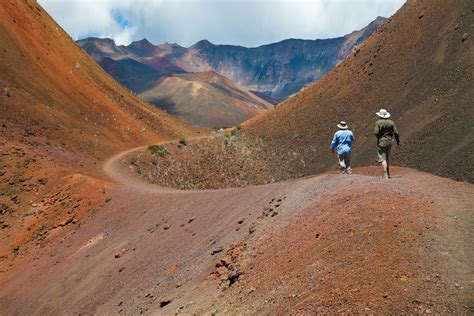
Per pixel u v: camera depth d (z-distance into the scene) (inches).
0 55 2642.7
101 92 3540.8
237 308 431.2
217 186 2807.6
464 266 327.6
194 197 1137.4
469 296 292.2
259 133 3474.4
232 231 735.7
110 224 1278.3
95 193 1508.4
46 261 1230.9
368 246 392.5
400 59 2807.6
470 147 1378.0
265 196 804.6
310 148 2920.8
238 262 549.3
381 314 298.5
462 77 1934.1
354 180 617.9
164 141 3452.3
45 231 1384.1
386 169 600.4
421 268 335.9
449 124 1691.7
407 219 423.2
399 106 2310.5
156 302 666.2
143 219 1187.3
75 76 3336.6
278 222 594.6
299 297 370.0
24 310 1037.2
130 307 745.6
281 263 464.4
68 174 1646.2
